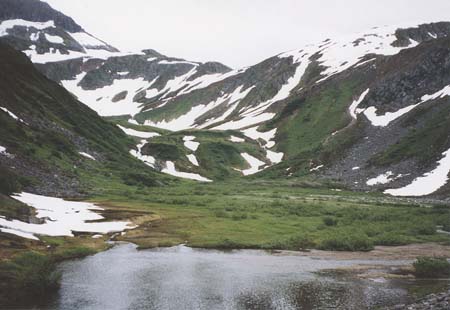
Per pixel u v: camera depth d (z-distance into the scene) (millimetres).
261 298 33812
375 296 34156
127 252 52406
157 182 145250
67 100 185250
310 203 105375
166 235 63688
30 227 54812
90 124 180000
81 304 31516
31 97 152000
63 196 92062
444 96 197500
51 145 129000
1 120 116938
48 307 30641
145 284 37719
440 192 128375
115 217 73500
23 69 171125
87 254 49812
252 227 70688
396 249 57094
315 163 190750
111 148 170375
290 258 50844
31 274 34281
